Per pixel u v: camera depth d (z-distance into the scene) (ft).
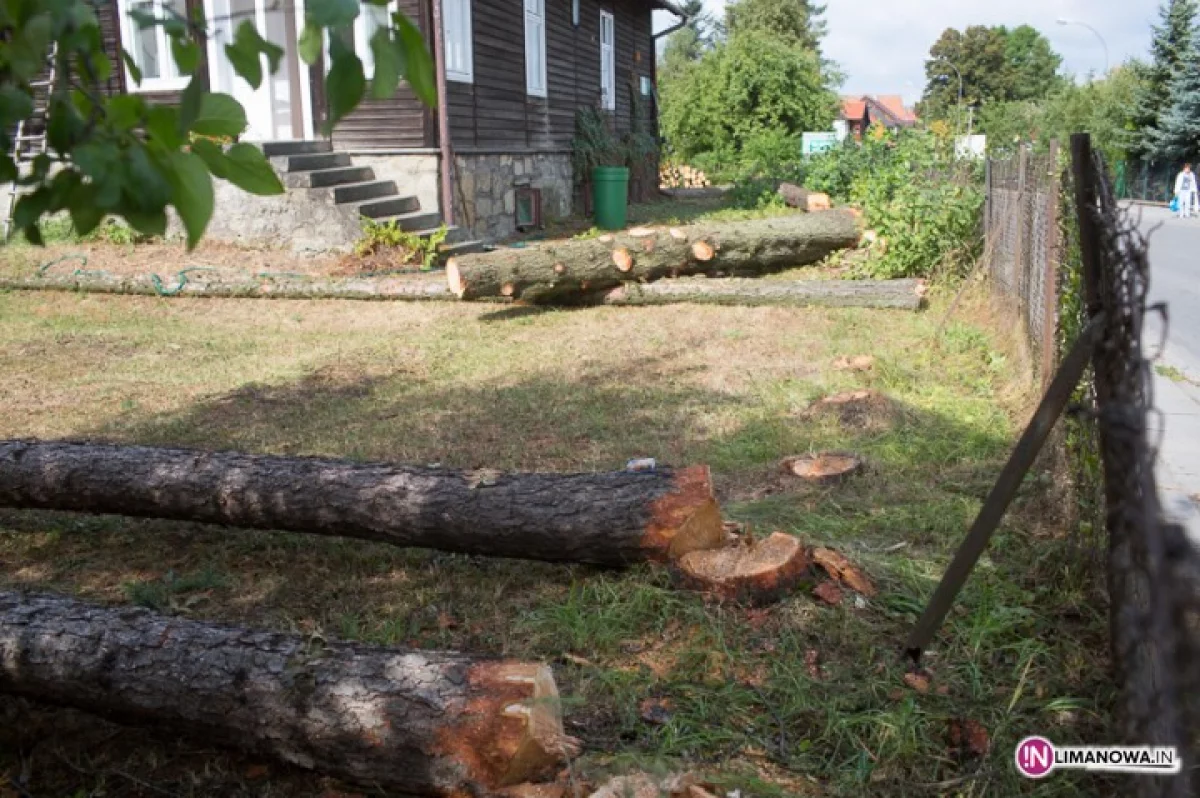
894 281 34.42
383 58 3.74
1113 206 10.16
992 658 10.90
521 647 11.63
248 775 9.34
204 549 15.01
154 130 3.82
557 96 60.34
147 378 26.20
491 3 49.98
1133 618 5.34
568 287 34.50
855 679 10.67
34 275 38.65
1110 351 8.79
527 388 24.29
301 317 34.60
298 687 8.73
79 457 15.06
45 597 10.36
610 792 8.10
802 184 72.18
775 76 110.63
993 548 13.79
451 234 44.52
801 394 22.72
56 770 9.61
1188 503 14.88
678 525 12.62
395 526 13.37
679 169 103.81
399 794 8.70
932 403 21.77
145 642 9.39
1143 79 132.98
